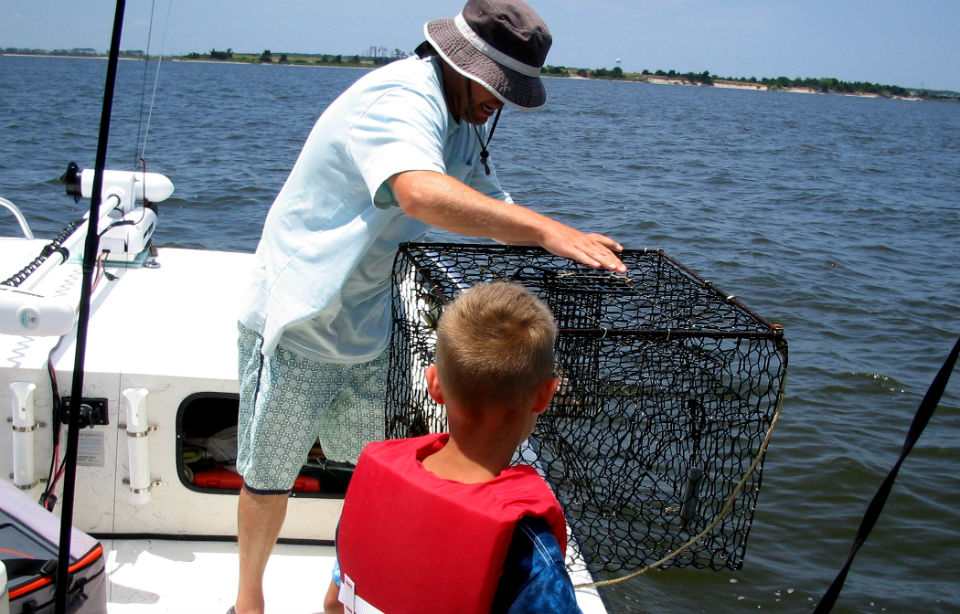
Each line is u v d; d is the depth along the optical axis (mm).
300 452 2316
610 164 20938
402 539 1451
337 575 1792
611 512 2367
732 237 12273
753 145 32406
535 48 2006
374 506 1517
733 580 4602
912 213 16500
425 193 1823
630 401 2311
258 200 12320
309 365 2244
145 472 2676
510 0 1999
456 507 1392
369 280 2252
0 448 2648
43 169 13836
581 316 2406
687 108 67000
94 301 3232
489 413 1443
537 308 1476
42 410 2643
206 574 2676
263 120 26703
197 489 2768
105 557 2697
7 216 10250
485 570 1352
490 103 2133
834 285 10055
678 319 2303
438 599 1406
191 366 2695
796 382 7168
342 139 2020
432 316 2229
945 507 5422
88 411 2621
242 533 2371
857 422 6531
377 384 2424
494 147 23156
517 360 1408
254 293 2271
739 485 2043
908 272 11125
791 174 22312
